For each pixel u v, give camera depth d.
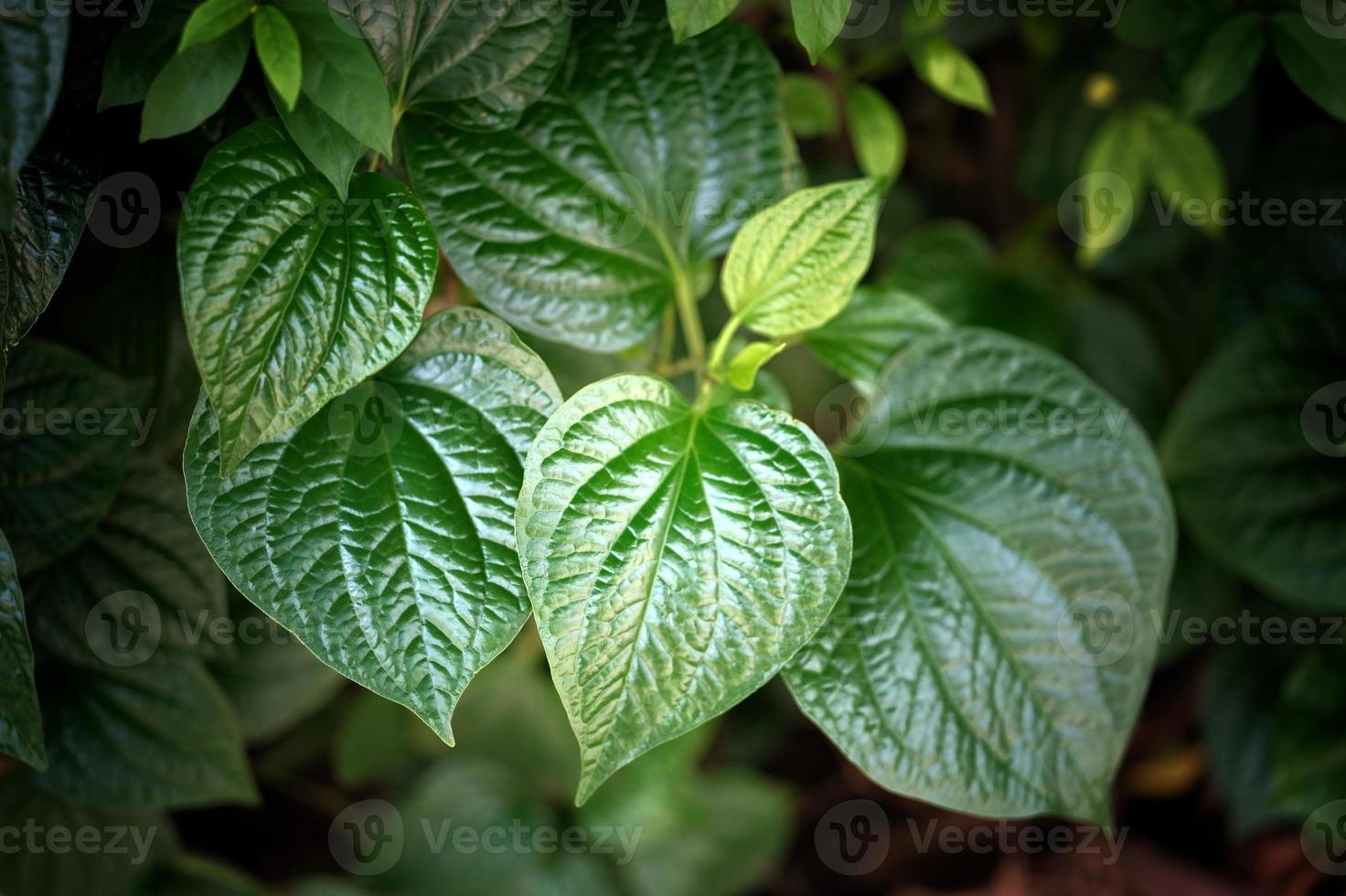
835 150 1.03
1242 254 0.88
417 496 0.59
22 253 0.60
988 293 0.90
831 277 0.62
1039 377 0.64
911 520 0.63
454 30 0.60
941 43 0.74
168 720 0.68
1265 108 0.92
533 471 0.57
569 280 0.63
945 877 1.04
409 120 0.62
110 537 0.67
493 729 0.90
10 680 0.59
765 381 0.65
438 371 0.60
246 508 0.58
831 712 0.61
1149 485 0.64
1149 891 0.96
